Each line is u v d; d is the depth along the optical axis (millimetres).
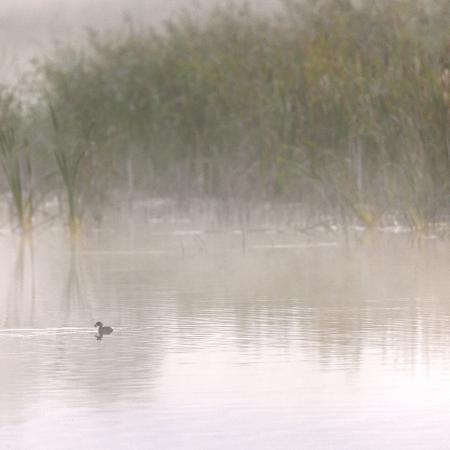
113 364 21781
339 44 51188
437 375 20516
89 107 57250
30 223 50875
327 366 21406
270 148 53531
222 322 26781
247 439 16594
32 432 16984
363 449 16094
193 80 56531
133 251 45094
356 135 49781
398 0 50312
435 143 47938
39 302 30734
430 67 48344
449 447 16156
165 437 16703
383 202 50594
